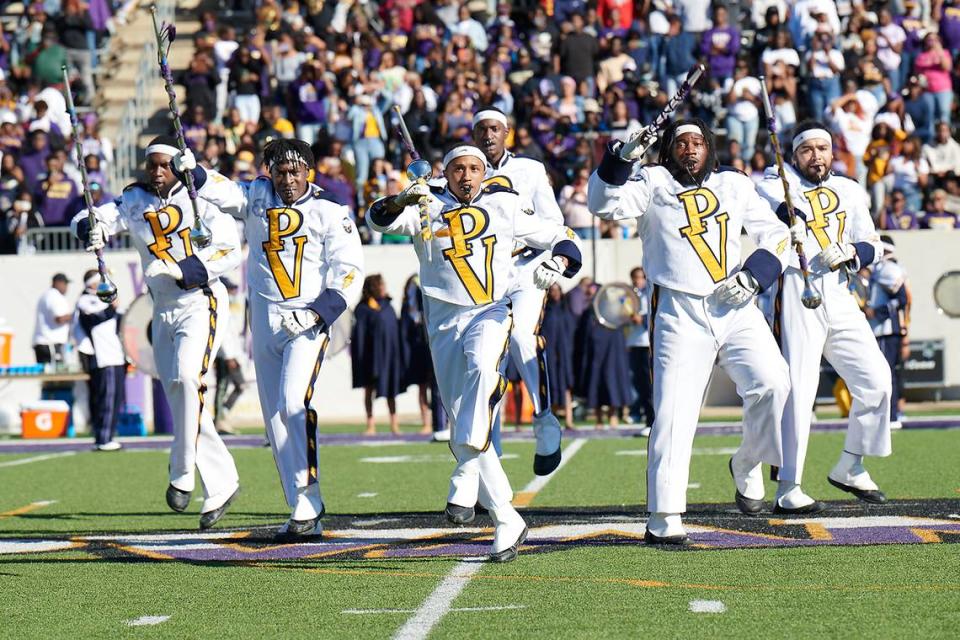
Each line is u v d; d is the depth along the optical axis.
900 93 62.94
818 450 36.72
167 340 25.08
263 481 33.03
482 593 17.70
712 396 55.72
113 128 66.12
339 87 61.69
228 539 23.23
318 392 56.09
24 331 55.66
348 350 55.84
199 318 24.88
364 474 33.84
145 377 54.66
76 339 43.50
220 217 25.08
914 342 54.56
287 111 62.69
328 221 23.12
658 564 19.44
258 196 23.44
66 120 61.62
